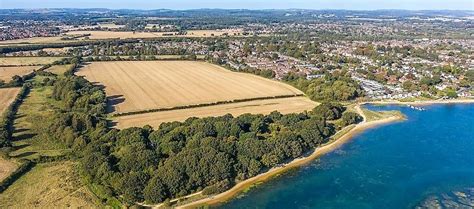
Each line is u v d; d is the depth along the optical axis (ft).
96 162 540.11
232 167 555.69
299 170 597.93
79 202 486.38
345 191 541.75
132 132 637.30
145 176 510.99
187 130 650.02
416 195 534.78
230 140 618.44
